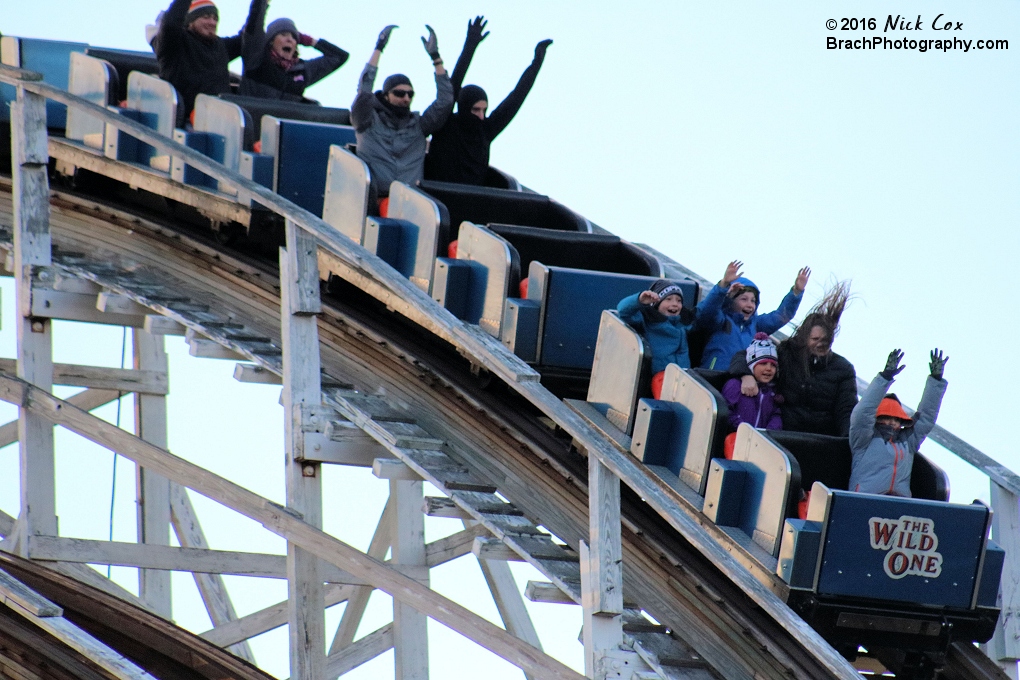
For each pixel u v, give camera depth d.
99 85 47.22
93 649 31.41
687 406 32.75
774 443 30.31
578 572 31.27
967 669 32.81
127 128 38.25
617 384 34.72
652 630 30.42
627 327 34.41
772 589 29.36
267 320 41.38
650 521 34.84
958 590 29.91
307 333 35.97
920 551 29.50
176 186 44.62
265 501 35.38
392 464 35.12
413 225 38.75
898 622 29.70
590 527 30.00
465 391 37.84
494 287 36.84
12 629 34.25
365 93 41.06
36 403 39.59
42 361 41.47
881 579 29.28
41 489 39.66
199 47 48.97
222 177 36.72
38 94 40.56
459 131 44.47
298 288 35.59
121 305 41.28
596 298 36.84
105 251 45.94
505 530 32.44
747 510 31.06
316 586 35.09
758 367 33.06
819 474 31.94
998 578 30.36
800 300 36.88
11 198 48.31
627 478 29.38
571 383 38.22
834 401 33.78
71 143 48.62
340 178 41.09
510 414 37.53
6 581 33.00
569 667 30.06
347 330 41.44
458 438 36.56
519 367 31.27
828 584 28.97
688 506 31.81
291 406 35.56
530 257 39.44
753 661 30.16
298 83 53.44
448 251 39.34
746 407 33.03
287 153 42.94
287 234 36.00
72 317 41.81
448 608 32.59
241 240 44.94
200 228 46.69
